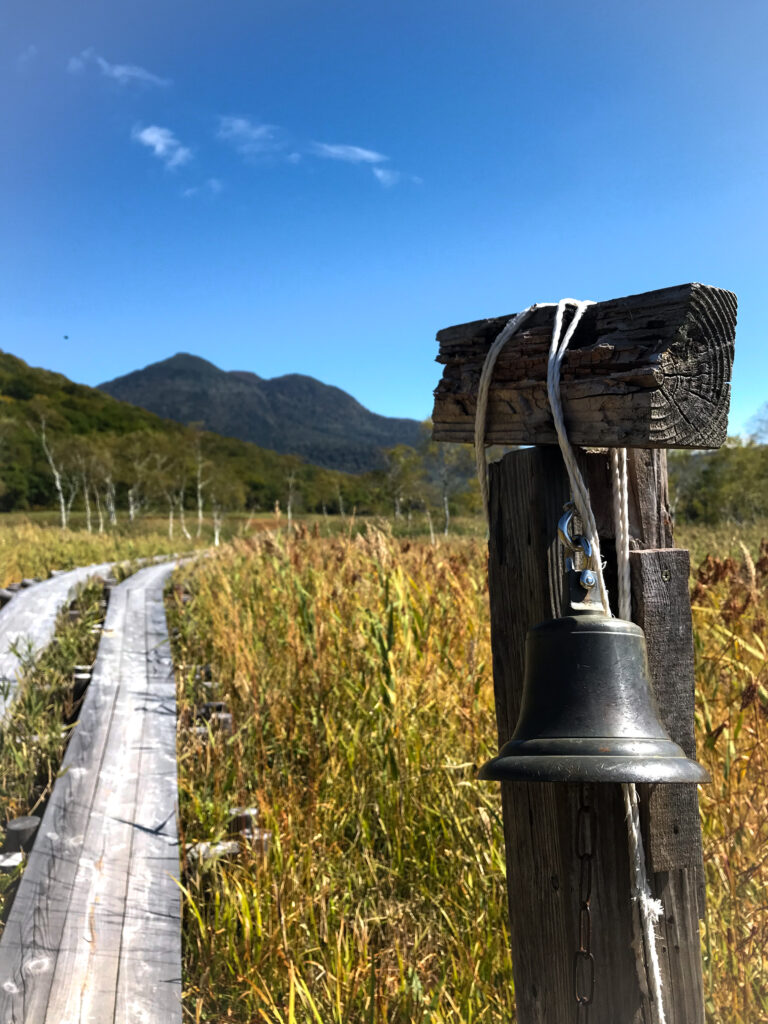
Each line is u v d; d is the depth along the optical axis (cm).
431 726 395
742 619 348
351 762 398
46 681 545
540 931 159
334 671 470
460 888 318
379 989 251
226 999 272
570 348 149
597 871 152
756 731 294
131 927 278
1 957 257
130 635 723
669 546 171
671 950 155
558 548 160
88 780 392
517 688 169
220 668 598
